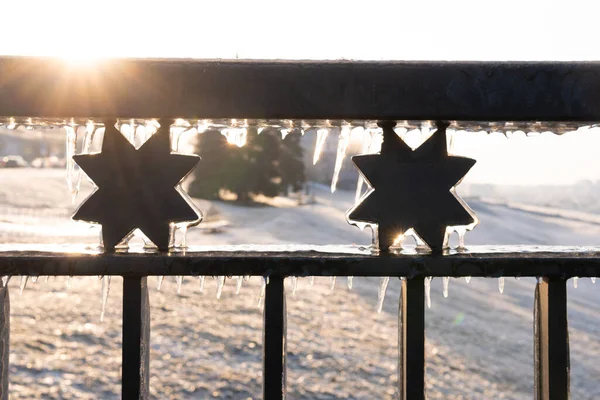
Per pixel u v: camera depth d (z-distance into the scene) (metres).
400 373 0.87
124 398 0.84
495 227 17.42
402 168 0.84
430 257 0.83
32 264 0.83
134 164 0.84
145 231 0.84
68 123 0.86
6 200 20.09
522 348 5.96
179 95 0.82
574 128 0.87
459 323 6.92
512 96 0.82
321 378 4.73
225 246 0.87
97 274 0.83
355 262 0.83
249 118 0.82
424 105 0.82
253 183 29.70
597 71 0.83
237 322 6.05
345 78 0.82
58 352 4.88
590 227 17.86
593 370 5.25
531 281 9.77
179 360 4.82
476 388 4.79
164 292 7.26
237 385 4.31
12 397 3.88
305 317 6.75
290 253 0.84
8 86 0.81
